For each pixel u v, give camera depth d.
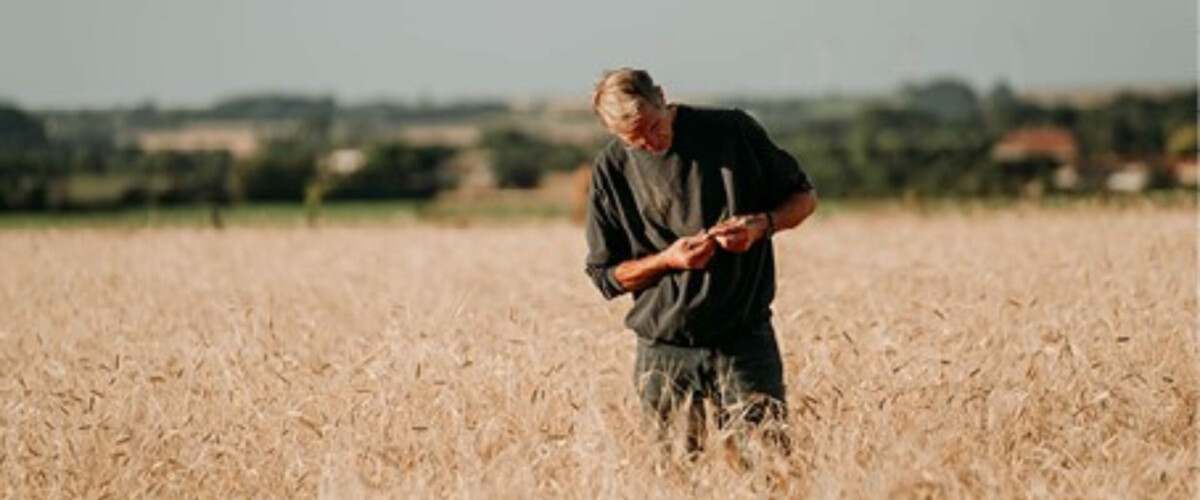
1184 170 58.91
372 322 12.15
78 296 14.84
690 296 6.64
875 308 10.28
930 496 5.83
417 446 7.03
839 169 56.28
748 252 6.64
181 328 11.93
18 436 7.81
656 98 6.38
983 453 6.51
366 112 117.00
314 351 9.91
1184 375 7.96
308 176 59.97
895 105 83.50
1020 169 55.25
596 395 7.35
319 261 20.41
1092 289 10.70
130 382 8.47
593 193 6.83
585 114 114.12
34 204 55.56
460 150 72.00
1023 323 8.92
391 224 33.62
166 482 7.17
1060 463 6.42
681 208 6.59
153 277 17.56
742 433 6.53
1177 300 10.40
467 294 12.75
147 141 83.12
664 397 6.89
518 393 7.59
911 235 21.34
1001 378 7.56
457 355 8.24
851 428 6.56
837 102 94.12
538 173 75.12
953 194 51.62
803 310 9.29
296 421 7.50
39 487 7.31
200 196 58.56
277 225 33.97
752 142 6.59
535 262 19.20
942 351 8.26
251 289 15.77
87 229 31.53
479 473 6.47
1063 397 7.34
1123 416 7.14
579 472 6.45
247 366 8.57
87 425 7.45
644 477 6.36
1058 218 24.11
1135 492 5.90
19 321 13.07
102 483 7.04
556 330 9.29
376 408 7.49
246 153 61.00
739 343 6.77
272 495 7.02
